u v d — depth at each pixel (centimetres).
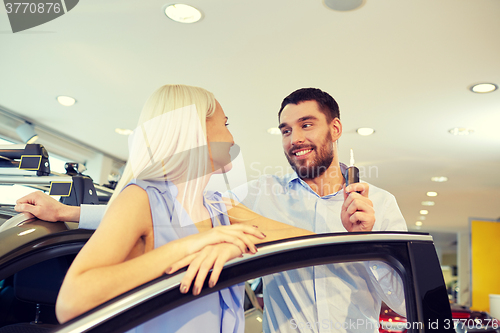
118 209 68
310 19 262
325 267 110
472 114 402
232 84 360
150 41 297
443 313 60
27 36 296
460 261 1241
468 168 577
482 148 495
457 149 503
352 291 109
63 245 88
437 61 310
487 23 258
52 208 94
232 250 60
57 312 56
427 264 63
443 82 343
